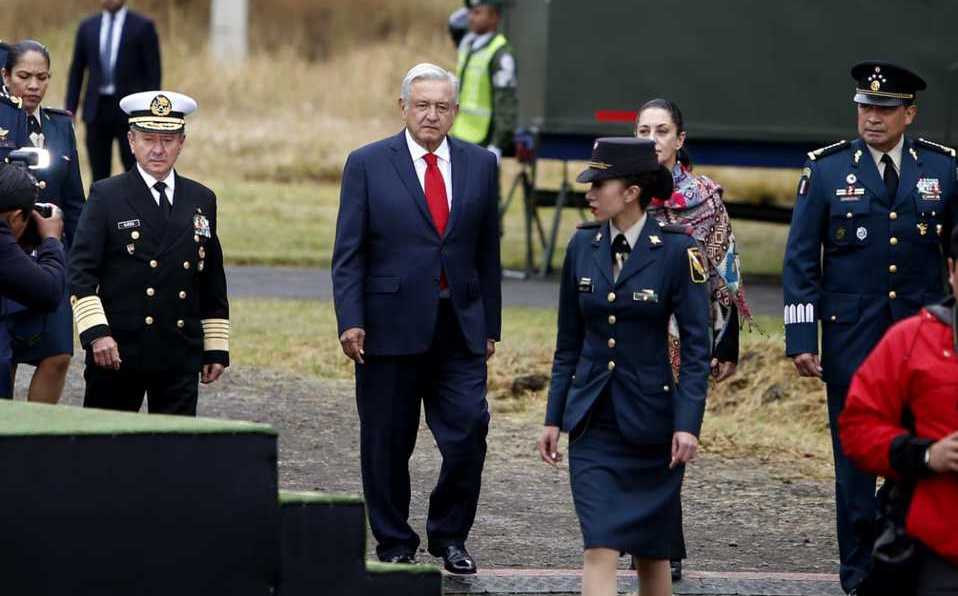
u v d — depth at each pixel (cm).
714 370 1886
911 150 1831
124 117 4184
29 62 2153
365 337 1884
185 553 1301
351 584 1417
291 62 7650
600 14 4059
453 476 1884
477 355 1902
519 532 2114
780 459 2561
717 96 4084
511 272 4247
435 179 1897
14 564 1255
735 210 4397
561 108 4075
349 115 7162
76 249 1823
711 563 2014
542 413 2802
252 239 4625
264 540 1323
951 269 1277
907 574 1272
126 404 1869
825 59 4075
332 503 1409
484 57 3900
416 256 1877
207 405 2744
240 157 6166
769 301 3797
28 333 2078
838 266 1836
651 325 1573
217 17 7788
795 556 2062
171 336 1839
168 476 1293
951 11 4038
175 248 1842
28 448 1255
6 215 1634
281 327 3341
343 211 1884
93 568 1276
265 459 1319
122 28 4172
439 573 1445
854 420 1280
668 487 1573
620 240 1585
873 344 1814
